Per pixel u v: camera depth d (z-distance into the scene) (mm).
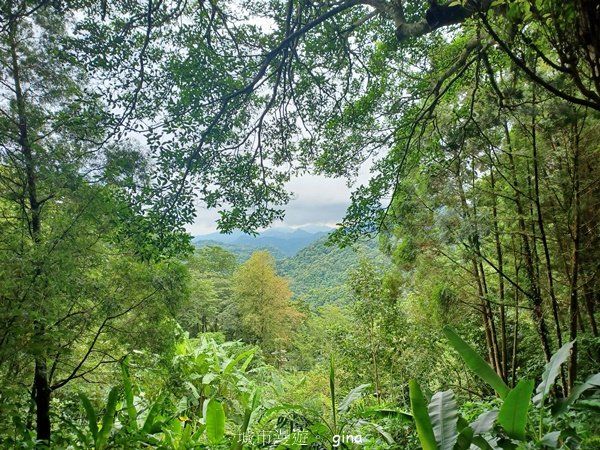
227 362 7699
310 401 6543
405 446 4523
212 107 4855
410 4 5469
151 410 4797
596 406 3186
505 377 6355
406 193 6301
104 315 4648
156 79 4535
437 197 5645
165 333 5199
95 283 4570
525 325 7281
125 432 4727
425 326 7730
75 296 4270
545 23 2420
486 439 2873
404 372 7418
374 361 7656
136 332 4953
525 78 4051
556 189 4633
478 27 3164
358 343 7926
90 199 4371
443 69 5852
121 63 4348
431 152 5684
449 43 6203
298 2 5559
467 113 5344
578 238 4383
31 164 4289
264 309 23000
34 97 4535
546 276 5270
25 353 3842
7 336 3631
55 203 4555
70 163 4488
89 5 4266
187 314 20422
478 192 5363
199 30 4949
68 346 4543
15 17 3982
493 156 5344
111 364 5312
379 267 8141
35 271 3863
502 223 5484
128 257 4934
